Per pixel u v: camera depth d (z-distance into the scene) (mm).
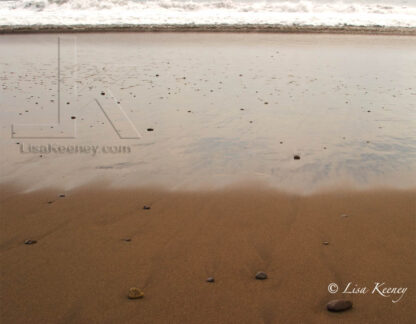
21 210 4688
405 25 26562
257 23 26688
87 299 3107
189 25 25625
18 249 3852
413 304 3045
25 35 22484
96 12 30094
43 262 3623
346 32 23844
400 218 4453
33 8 31672
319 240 4008
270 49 17625
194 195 5055
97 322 2861
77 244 3934
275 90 10508
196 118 8234
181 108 8938
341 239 4023
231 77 12039
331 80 11727
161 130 7547
